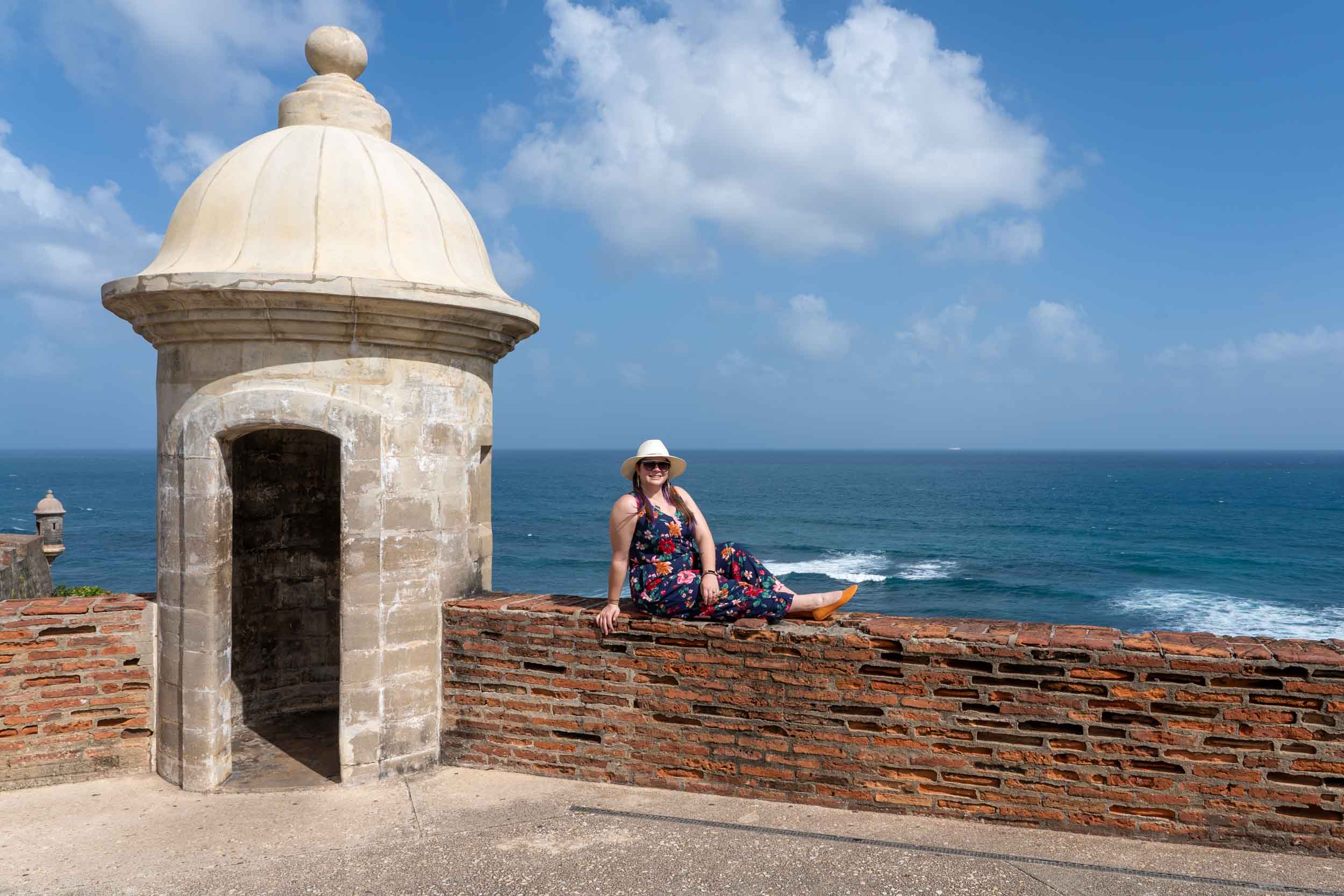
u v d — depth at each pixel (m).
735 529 62.62
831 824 4.05
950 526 65.44
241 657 6.04
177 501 4.67
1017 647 3.93
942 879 3.53
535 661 4.71
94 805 4.42
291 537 6.33
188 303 4.37
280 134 4.91
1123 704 3.83
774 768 4.32
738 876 3.57
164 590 4.78
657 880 3.54
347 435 4.54
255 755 5.33
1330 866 3.59
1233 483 124.12
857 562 46.38
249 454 6.12
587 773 4.64
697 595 4.39
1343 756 3.58
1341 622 31.83
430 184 5.11
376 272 4.54
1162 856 3.70
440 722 4.91
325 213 4.61
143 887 3.50
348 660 4.59
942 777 4.09
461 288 4.66
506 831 4.02
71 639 4.73
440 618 4.88
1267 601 35.72
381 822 4.14
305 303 4.34
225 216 4.63
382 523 4.63
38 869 3.67
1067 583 39.75
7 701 4.61
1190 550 50.91
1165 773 3.80
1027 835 3.91
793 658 4.25
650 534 4.44
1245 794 3.71
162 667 4.80
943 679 4.04
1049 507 82.19
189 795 4.56
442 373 4.85
